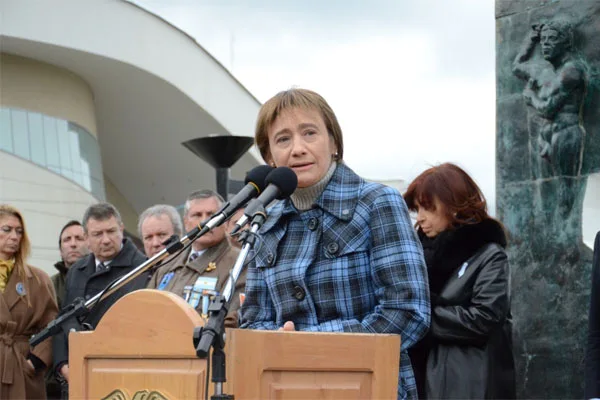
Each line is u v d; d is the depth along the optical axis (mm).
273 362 2752
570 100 6961
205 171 27516
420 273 3402
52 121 23359
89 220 7297
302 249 3549
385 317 3338
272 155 3682
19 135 22875
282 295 3516
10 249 7398
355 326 3332
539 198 7078
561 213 6961
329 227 3527
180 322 2768
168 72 23406
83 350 3008
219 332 2627
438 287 5133
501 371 5008
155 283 6137
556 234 6973
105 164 28375
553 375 6828
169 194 28859
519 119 7246
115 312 2943
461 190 5176
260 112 3719
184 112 24922
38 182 23031
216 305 2715
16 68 22750
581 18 6965
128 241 7438
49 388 8367
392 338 2912
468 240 5109
